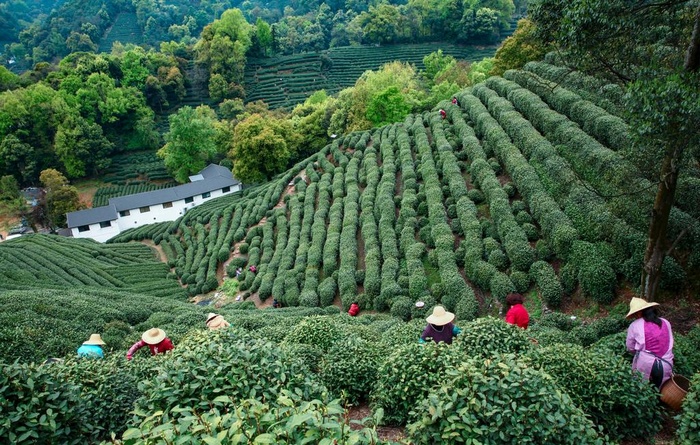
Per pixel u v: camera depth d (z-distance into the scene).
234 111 92.56
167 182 80.50
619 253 16.91
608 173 19.58
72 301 22.06
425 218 27.88
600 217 18.27
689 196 16.31
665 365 8.49
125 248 49.16
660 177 11.70
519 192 24.73
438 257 23.48
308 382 7.61
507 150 27.12
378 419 5.34
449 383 6.45
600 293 16.55
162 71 100.69
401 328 13.31
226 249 39.06
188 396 6.86
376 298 23.94
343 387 10.06
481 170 27.58
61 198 63.81
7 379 6.61
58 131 77.50
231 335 9.24
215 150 79.06
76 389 7.36
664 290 15.24
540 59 41.84
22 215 66.19
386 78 64.31
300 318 18.36
